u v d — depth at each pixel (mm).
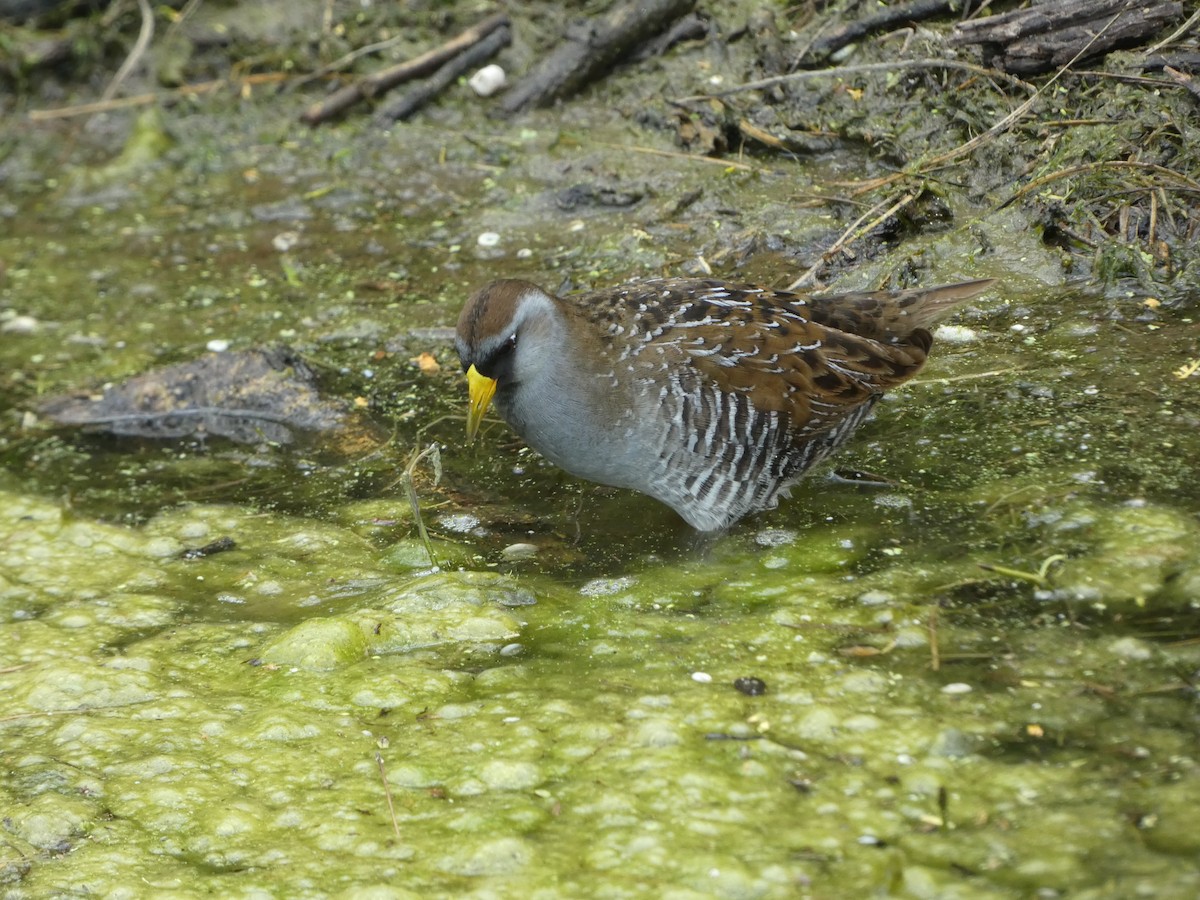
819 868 6152
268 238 13898
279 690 8070
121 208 14797
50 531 10203
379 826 6789
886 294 9414
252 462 11023
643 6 14266
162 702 8047
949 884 5934
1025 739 6836
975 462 9383
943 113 12617
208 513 10359
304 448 11109
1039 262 11211
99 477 10984
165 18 16328
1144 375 9859
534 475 10320
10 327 12961
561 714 7523
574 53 14508
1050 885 5832
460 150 14414
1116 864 5891
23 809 7113
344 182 14453
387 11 15766
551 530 9641
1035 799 6402
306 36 15805
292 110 15469
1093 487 8844
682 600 8656
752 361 8680
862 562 8688
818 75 12938
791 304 9086
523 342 8641
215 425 11562
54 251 14164
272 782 7211
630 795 6773
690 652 8000
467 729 7488
